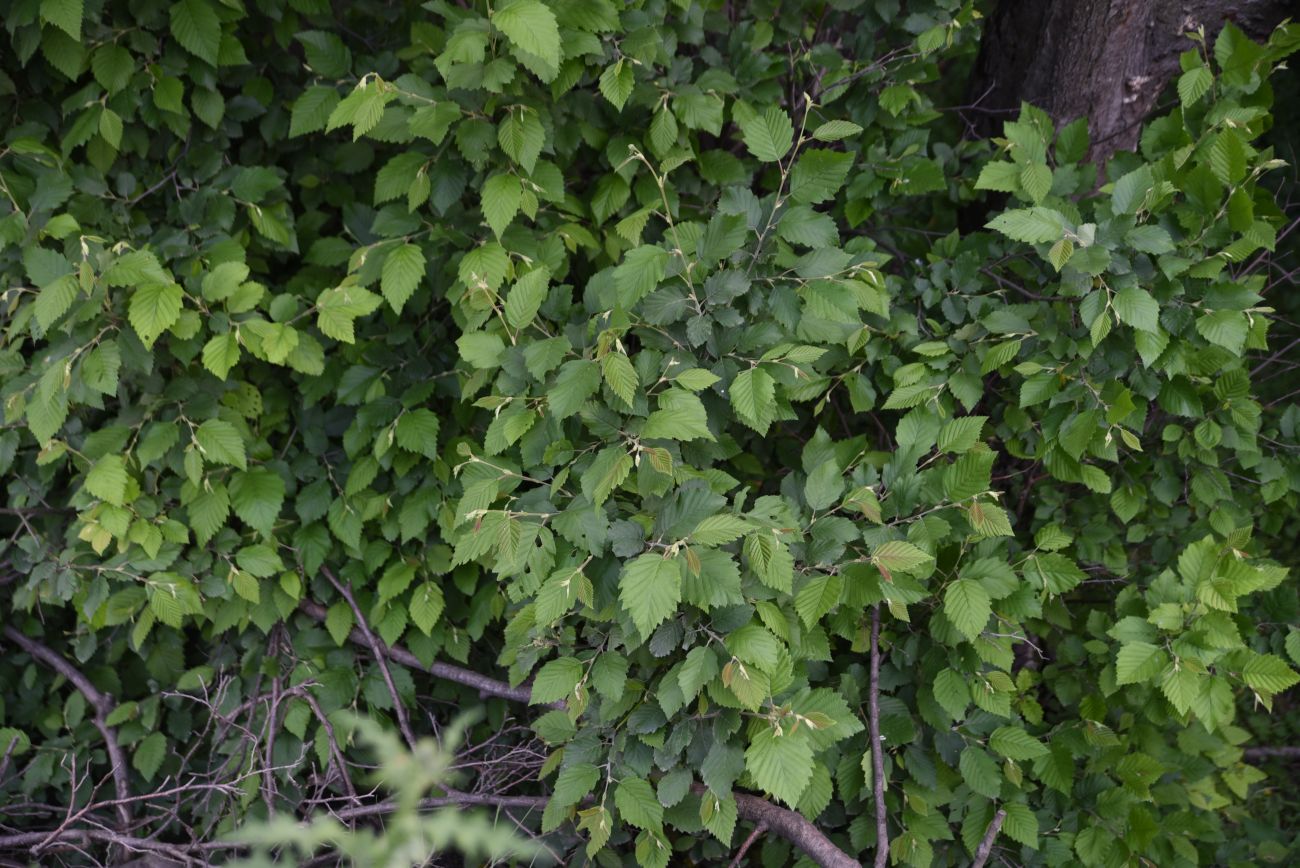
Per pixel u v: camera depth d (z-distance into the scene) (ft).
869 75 10.88
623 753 8.35
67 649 12.28
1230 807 13.30
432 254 10.17
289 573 10.94
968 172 11.18
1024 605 9.04
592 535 7.72
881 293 8.99
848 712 8.14
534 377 8.15
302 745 11.19
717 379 7.79
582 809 8.91
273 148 11.53
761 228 8.71
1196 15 10.59
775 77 11.44
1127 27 10.75
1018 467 11.59
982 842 8.95
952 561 9.15
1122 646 9.87
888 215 12.67
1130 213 8.69
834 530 8.43
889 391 10.05
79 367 9.26
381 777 4.86
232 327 9.37
